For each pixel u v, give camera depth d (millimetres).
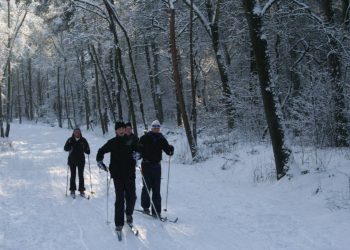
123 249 6816
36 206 9852
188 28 28172
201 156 18547
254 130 20703
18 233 7594
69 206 9945
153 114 48719
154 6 28969
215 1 25500
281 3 21625
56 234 7590
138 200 10711
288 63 23938
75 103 72000
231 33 25109
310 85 15938
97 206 10008
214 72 37250
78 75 57875
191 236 7594
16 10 38125
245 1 12312
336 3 23719
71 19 34688
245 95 21484
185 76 41375
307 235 7293
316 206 9055
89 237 7453
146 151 8945
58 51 55781
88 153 11469
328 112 15070
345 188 9359
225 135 22125
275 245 6941
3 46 36719
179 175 15148
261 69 12211
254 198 10680
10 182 13211
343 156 11945
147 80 48719
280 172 11859
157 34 31438
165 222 8578
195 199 10992
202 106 32125
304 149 14133
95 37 34125
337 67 16531
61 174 15156
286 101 21422
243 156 15562
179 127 34375
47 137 35719
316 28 18734
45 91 86875
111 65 38906
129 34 31859
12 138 34906
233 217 8945
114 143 7852
